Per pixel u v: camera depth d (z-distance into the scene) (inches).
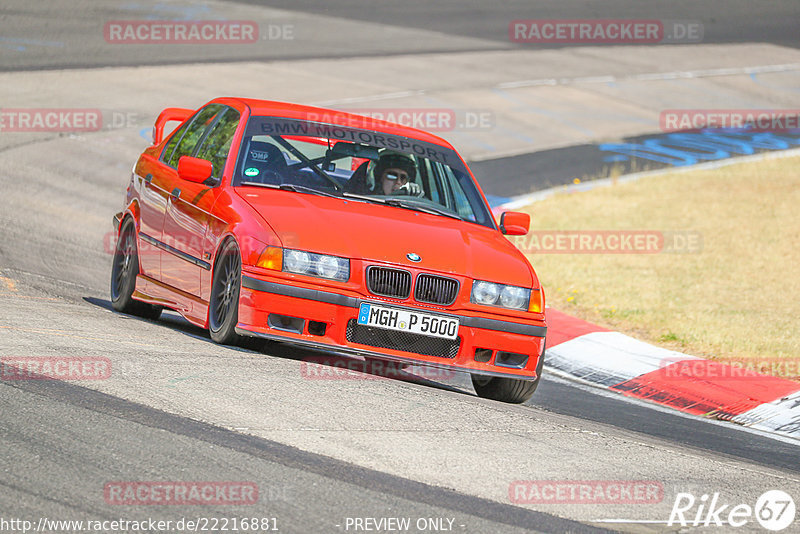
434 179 1119.0
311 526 555.2
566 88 3890.3
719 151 3144.7
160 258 1119.6
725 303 1651.1
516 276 978.7
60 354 848.9
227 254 965.8
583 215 2327.8
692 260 1955.0
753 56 4793.3
